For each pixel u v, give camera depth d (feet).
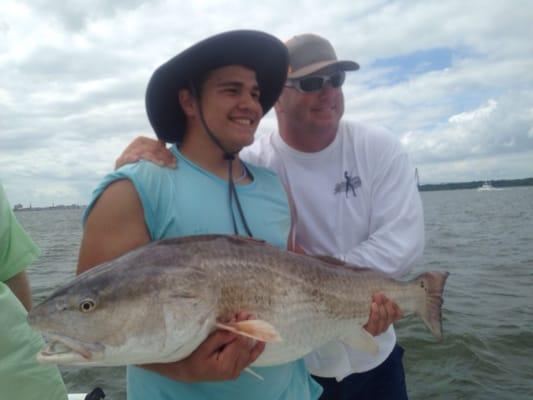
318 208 3.92
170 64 2.74
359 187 3.92
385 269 3.71
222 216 2.75
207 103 2.79
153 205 2.58
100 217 2.52
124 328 2.25
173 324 2.32
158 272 2.35
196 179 2.76
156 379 2.68
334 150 3.95
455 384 7.24
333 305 3.04
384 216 3.87
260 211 2.94
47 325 2.21
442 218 47.83
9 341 3.11
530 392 6.96
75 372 7.52
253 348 2.48
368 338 3.33
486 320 9.88
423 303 3.61
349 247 3.96
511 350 8.36
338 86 3.79
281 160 3.98
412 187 3.99
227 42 2.72
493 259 18.38
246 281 2.60
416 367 7.89
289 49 3.80
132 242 2.53
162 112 3.01
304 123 3.79
